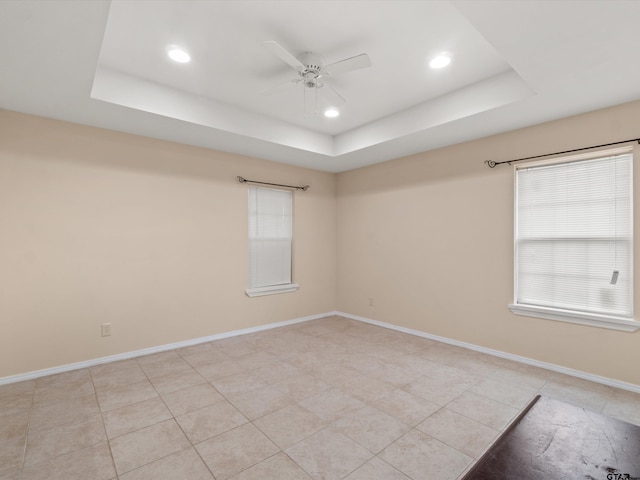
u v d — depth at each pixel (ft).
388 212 14.94
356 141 13.23
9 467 5.75
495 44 6.20
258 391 8.66
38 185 9.62
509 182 10.98
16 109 9.16
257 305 14.53
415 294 13.82
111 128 10.71
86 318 10.38
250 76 9.23
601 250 9.32
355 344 12.58
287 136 12.68
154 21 6.86
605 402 7.99
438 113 10.44
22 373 9.33
